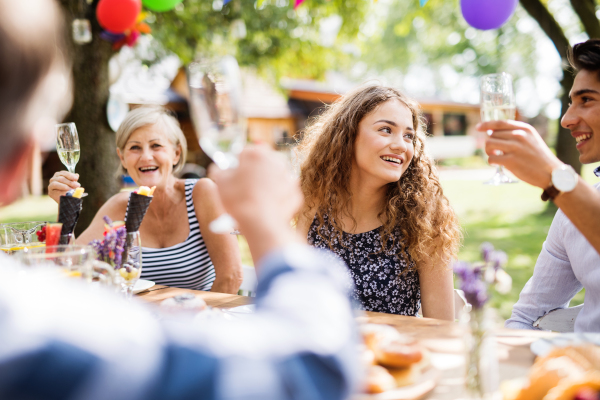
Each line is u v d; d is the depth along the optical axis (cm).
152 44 727
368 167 205
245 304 165
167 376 40
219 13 627
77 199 155
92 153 414
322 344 44
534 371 86
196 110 102
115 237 144
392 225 206
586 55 173
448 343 125
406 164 210
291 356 43
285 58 809
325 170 217
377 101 208
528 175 110
